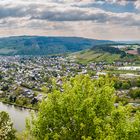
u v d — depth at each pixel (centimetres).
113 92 2658
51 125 2583
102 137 2289
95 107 2488
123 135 2270
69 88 2728
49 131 2581
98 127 2366
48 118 2583
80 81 2827
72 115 2548
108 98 2559
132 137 2259
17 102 19388
